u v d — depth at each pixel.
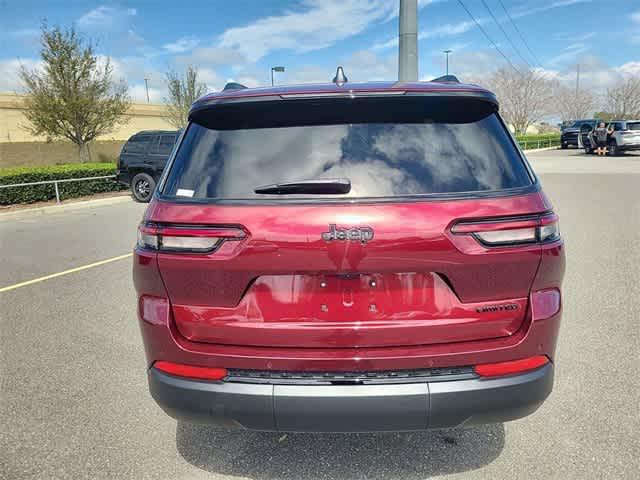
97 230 9.83
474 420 2.04
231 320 2.06
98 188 15.86
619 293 5.02
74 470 2.59
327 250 1.94
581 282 5.39
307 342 2.04
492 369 2.02
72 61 22.66
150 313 2.13
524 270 2.01
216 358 2.05
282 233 1.95
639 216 9.22
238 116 2.27
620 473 2.45
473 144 2.15
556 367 3.53
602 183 14.62
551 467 2.51
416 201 1.97
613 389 3.22
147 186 14.18
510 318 2.04
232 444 2.77
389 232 1.92
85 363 3.85
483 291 2.00
